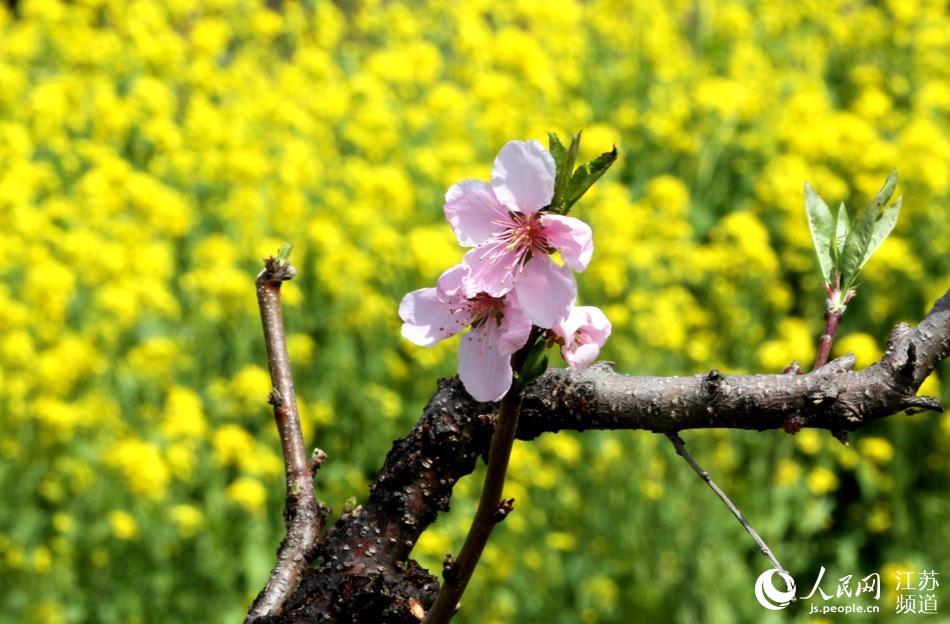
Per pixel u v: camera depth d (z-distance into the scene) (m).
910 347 1.70
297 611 1.91
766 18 13.13
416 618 1.88
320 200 10.62
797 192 9.56
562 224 1.50
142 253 9.25
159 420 8.48
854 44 12.80
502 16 14.05
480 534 1.54
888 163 9.62
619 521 7.58
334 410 8.69
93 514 7.75
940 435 8.07
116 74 13.40
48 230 9.66
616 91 12.13
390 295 9.21
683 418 1.80
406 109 12.05
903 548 7.88
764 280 9.02
